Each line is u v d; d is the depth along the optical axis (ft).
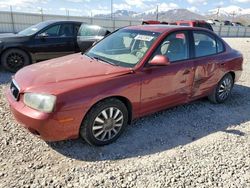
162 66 12.95
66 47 25.81
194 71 14.58
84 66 12.39
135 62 12.43
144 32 14.03
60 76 11.22
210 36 16.14
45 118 9.91
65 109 10.07
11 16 105.70
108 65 12.49
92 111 10.87
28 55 24.08
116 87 11.25
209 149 11.88
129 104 12.10
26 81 11.10
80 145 11.63
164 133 13.17
